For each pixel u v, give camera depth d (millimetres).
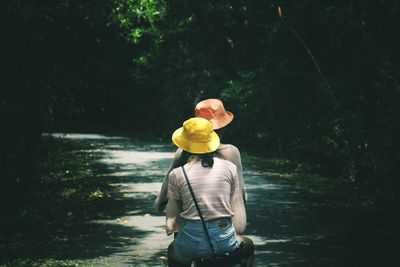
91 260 10992
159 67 40312
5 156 15430
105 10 15969
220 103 6488
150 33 35812
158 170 24984
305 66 26812
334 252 11617
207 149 6070
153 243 12391
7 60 14789
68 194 18594
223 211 5914
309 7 21312
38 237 12953
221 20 29188
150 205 16844
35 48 15062
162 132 45750
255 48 32562
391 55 17250
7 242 12430
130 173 23969
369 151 18547
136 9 16859
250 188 20500
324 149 25359
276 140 33500
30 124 15914
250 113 31016
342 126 18812
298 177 23656
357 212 16047
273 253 11516
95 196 18375
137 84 48812
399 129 16797
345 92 18656
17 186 16188
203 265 5812
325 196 18812
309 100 25672
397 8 16984
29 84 15430
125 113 54094
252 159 30250
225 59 36812
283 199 18172
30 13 13539
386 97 17188
